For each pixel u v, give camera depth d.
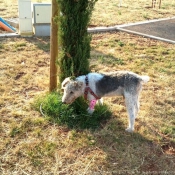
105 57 3.24
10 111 2.13
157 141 1.87
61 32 1.93
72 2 1.83
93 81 1.89
